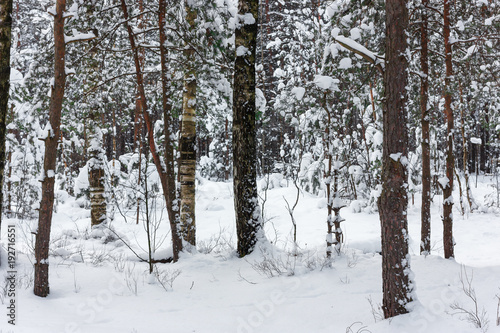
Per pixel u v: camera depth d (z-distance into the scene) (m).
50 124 5.65
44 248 5.61
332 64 8.70
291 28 23.05
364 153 16.11
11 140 14.84
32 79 10.12
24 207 14.12
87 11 8.74
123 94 12.94
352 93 9.07
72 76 10.97
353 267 7.00
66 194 18.20
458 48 9.02
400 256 4.48
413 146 20.20
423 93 7.96
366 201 16.36
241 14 8.38
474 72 9.23
